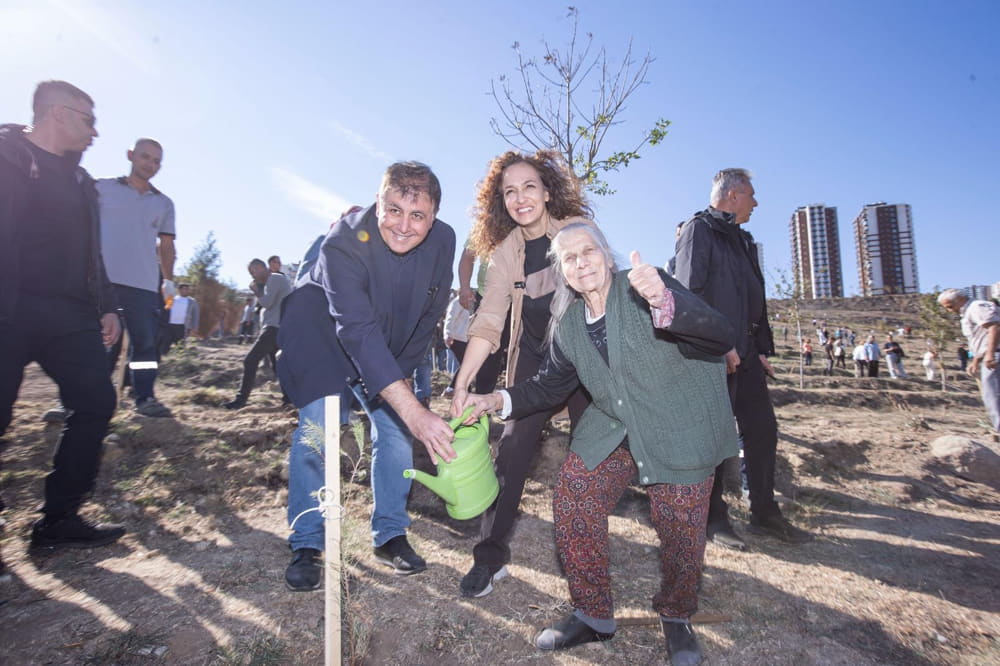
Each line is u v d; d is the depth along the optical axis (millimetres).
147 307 4680
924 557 3168
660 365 1975
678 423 1985
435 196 2367
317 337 2557
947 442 5281
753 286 3395
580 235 2047
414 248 2568
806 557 3131
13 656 2027
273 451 4172
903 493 4367
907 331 34156
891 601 2627
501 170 2867
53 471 2793
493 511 2580
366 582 2623
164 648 2084
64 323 2754
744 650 2219
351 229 2418
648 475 2016
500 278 2779
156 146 4594
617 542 3252
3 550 2785
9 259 2451
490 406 2318
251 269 6188
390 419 2801
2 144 2484
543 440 4547
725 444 2061
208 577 2607
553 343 2342
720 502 3311
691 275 3191
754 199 3463
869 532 3561
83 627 2201
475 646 2203
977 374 4941
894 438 5812
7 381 2588
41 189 2650
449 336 5652
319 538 2535
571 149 6320
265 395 6098
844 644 2275
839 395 11062
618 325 2014
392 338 2656
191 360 7949
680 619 2160
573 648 2215
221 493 3551
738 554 3129
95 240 2906
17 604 2357
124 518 3168
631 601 2586
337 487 1817
